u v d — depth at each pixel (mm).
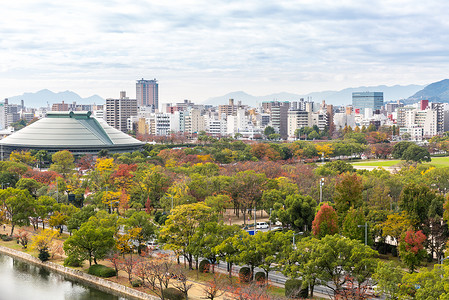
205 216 147000
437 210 147625
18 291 135875
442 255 143500
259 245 126688
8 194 189375
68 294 134000
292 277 119625
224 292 117875
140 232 155750
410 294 103562
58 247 165250
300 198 170750
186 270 136875
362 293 109625
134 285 133500
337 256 117000
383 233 148000
